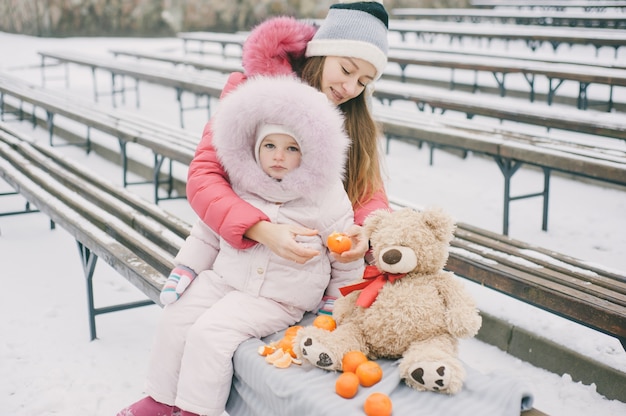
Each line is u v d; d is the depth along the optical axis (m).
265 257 2.00
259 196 2.06
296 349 1.80
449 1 19.14
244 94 1.95
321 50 2.27
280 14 2.38
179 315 2.02
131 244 3.02
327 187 1.98
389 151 7.11
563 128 4.81
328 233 2.04
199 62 9.77
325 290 2.15
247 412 1.91
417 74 10.77
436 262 1.80
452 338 1.75
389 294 1.78
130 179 6.37
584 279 2.69
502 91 8.09
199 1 17.75
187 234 3.19
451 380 1.61
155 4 17.41
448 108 5.84
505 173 4.38
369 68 2.27
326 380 1.72
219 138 1.98
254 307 1.97
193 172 2.10
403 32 12.66
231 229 1.92
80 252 3.32
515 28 11.73
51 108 6.88
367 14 2.25
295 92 1.92
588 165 3.72
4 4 17.41
